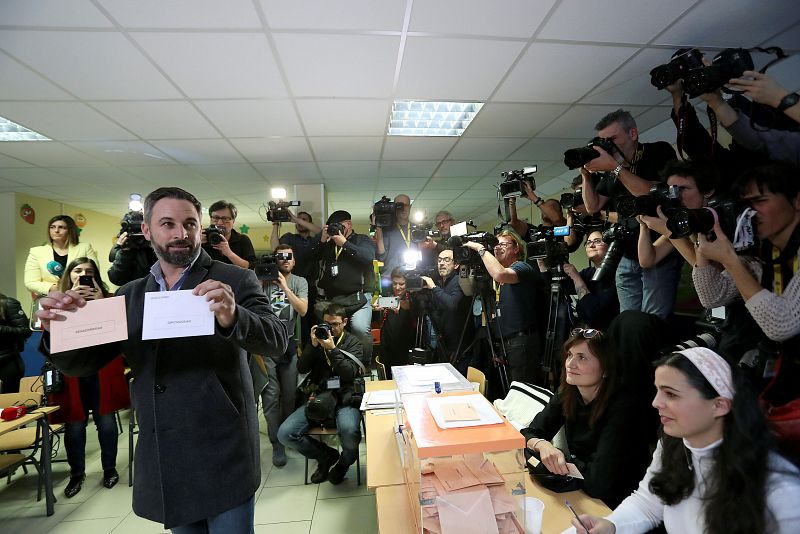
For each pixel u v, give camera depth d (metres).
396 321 3.14
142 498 1.00
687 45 1.98
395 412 1.74
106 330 0.94
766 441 0.80
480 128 3.02
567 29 1.82
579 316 2.14
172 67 2.01
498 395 2.46
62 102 2.33
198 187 4.50
